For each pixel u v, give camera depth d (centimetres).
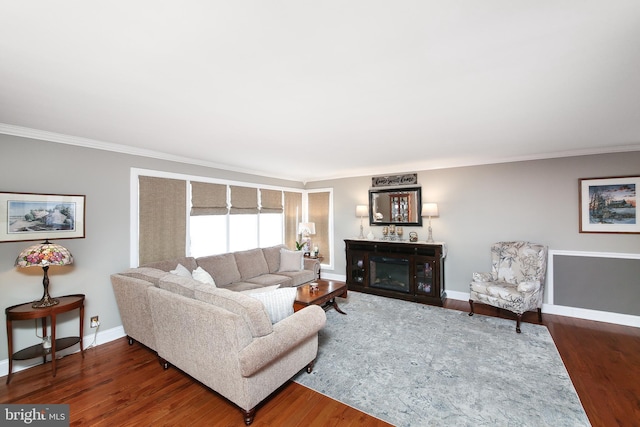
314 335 248
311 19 120
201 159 417
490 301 362
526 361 265
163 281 255
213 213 441
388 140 316
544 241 396
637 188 342
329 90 190
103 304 314
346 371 250
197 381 238
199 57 149
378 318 377
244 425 187
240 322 183
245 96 198
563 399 211
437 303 432
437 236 479
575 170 376
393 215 521
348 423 188
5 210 252
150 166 362
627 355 274
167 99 202
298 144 333
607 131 283
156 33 128
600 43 137
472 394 218
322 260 610
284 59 152
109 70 161
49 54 144
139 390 226
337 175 577
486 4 112
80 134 286
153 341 267
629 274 349
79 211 298
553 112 231
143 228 352
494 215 432
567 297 383
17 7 110
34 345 267
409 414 197
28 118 237
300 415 196
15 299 256
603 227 360
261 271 463
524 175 409
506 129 277
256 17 119
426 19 121
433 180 482
